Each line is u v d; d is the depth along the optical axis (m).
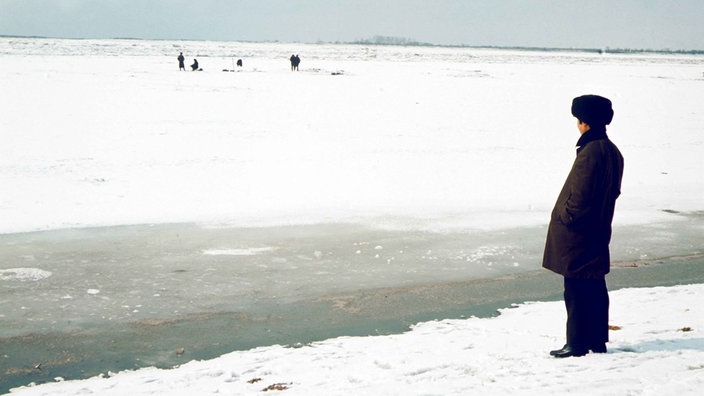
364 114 28.25
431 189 15.25
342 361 5.49
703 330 5.76
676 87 48.59
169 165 16.91
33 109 25.89
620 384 4.01
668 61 144.50
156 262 9.31
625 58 167.88
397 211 13.02
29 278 8.43
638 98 39.16
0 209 12.16
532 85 47.25
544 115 29.86
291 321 7.09
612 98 38.78
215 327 6.88
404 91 39.19
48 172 15.54
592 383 4.02
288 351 5.99
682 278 8.95
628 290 7.99
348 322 7.08
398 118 27.39
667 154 20.98
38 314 7.17
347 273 8.99
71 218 11.79
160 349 6.26
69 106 27.25
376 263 9.51
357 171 16.98
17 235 10.59
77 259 9.34
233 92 34.91
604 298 4.79
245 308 7.52
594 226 4.55
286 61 79.75
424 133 23.70
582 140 4.57
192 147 19.48
